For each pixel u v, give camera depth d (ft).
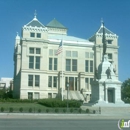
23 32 321.52
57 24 441.68
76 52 346.54
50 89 329.52
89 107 173.58
